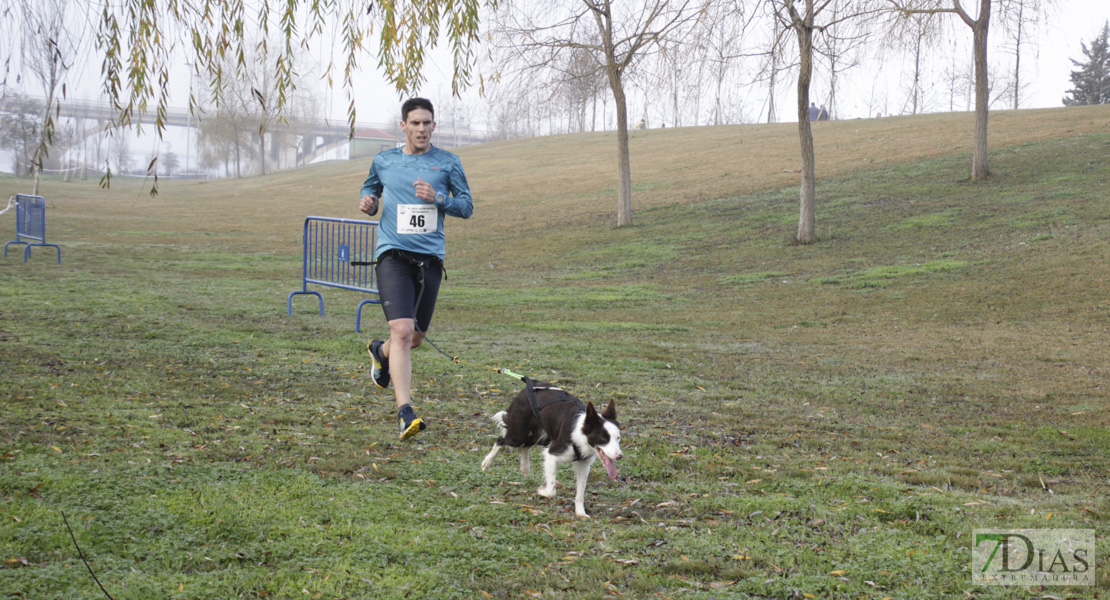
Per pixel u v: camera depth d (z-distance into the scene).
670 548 4.03
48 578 3.15
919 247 19.81
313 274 13.66
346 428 5.97
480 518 4.29
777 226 24.47
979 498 4.98
